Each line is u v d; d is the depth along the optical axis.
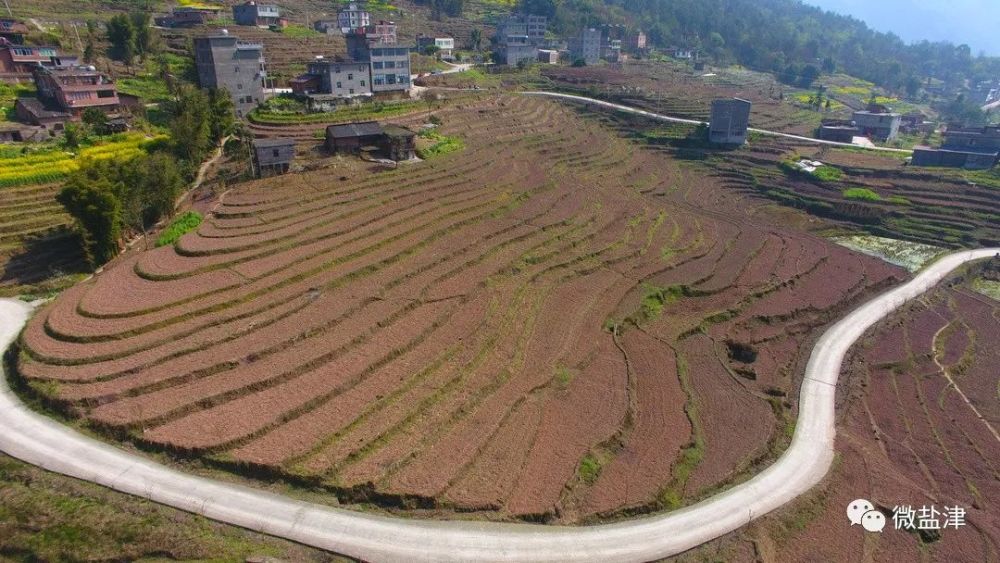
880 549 39.03
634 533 36.66
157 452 36.47
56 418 38.38
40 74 93.12
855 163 113.62
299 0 198.38
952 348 65.88
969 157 107.75
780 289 72.06
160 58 115.31
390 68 115.56
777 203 104.31
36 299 53.62
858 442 49.44
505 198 79.94
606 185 98.44
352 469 36.78
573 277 66.88
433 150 91.56
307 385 42.88
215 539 31.84
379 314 52.09
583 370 51.84
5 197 65.31
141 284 51.44
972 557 39.31
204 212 66.50
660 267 71.19
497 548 33.81
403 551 32.78
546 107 130.00
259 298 51.56
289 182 73.12
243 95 103.25
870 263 81.62
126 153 76.88
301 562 31.44
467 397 45.16
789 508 40.72
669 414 48.47
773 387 54.88
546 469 39.91
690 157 121.19
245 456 36.19
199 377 42.06
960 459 50.28
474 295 58.81
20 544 30.70
